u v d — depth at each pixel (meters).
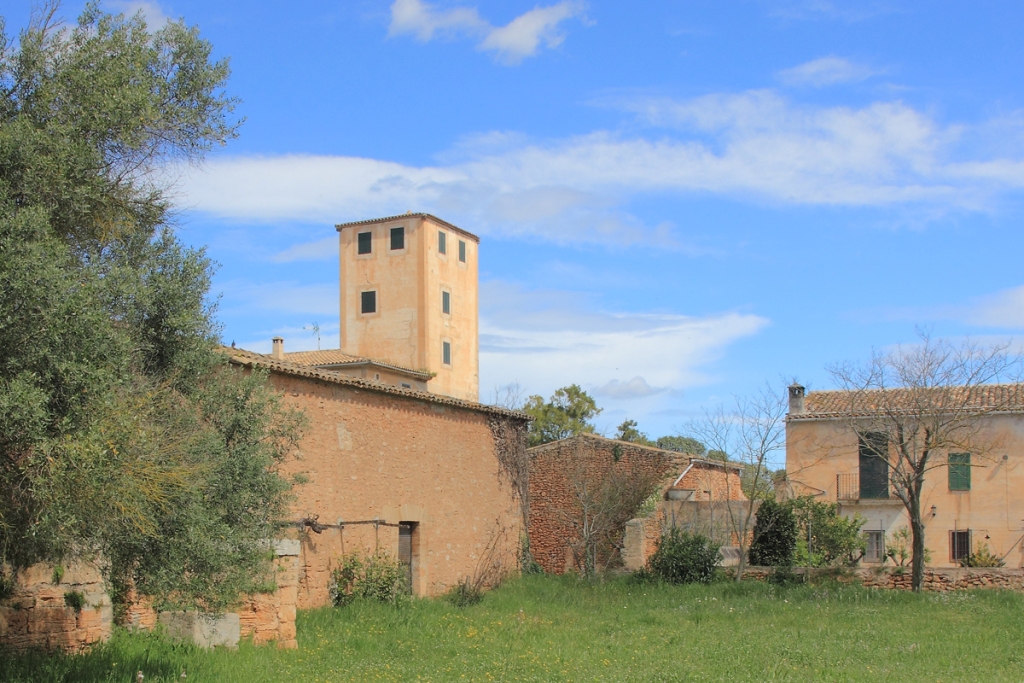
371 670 15.57
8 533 11.55
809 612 24.67
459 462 29.70
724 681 14.78
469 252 65.31
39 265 10.99
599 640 19.98
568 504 34.56
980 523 34.91
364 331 61.31
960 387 35.47
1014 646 18.78
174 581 13.47
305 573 22.66
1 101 13.31
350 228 62.50
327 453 23.83
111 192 14.17
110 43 14.30
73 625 14.77
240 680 13.80
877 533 36.12
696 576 30.56
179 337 14.77
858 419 33.97
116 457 11.29
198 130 15.52
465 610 24.55
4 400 10.23
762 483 37.88
